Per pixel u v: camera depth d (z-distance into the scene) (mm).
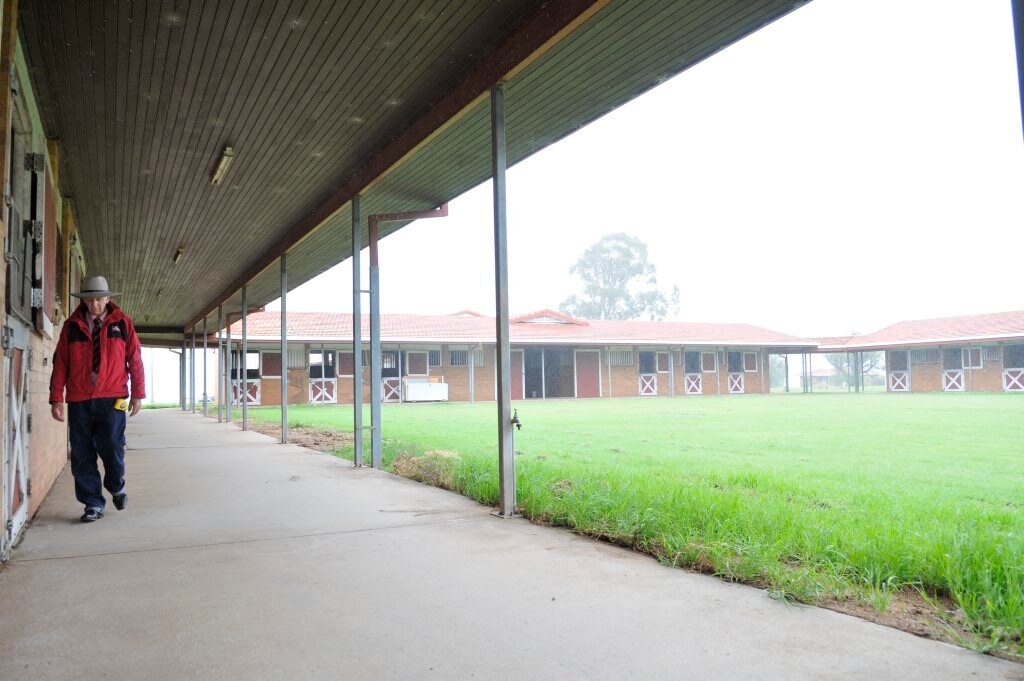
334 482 6398
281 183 8031
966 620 2514
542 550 3729
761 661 2201
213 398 38219
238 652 2299
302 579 3168
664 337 36219
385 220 7953
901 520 4137
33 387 4926
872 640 2383
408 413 20359
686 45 4719
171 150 6859
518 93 5430
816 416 16094
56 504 5359
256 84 5398
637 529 3908
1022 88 1899
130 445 10570
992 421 13570
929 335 34250
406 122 6238
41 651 2311
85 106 5742
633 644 2355
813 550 3395
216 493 5762
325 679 2086
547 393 37250
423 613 2688
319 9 4387
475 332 33094
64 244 8438
